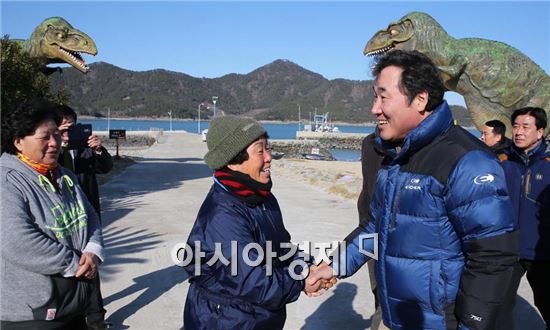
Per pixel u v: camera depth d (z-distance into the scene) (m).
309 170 17.44
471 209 2.04
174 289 5.47
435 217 2.16
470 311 2.03
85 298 2.81
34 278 2.58
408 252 2.23
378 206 2.48
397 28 11.01
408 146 2.18
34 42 11.72
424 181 2.16
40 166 2.74
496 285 2.01
